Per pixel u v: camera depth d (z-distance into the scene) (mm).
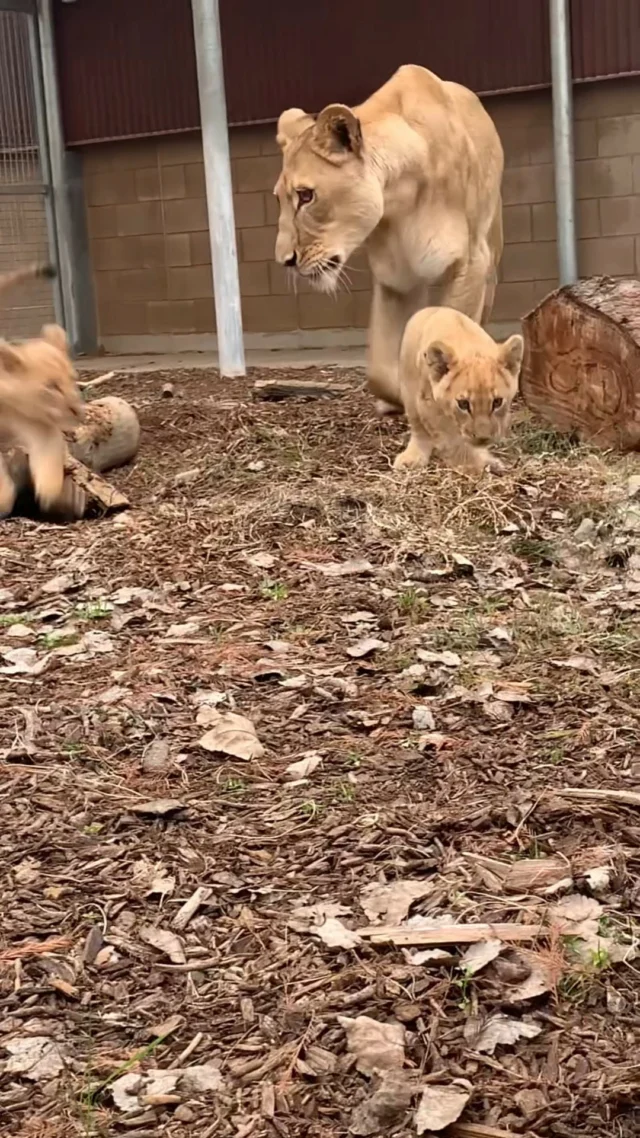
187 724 4336
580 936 3010
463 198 8641
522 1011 2789
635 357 7273
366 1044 2684
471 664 4734
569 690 4445
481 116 9164
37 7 16891
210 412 9906
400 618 5254
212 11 11797
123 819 3699
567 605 5309
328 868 3402
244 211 16359
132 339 17875
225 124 12188
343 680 4637
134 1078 2641
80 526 6938
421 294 8820
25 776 3988
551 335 7871
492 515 6449
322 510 6641
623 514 6273
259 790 3857
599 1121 2473
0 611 5664
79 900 3309
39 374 6324
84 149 17562
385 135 8156
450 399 6918
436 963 2947
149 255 17422
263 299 16516
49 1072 2672
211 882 3363
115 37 16578
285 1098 2574
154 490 7609
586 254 14477
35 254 17641
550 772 3850
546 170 14461
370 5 14789
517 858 3400
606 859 3342
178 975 2992
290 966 2994
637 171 14000
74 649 5102
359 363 13602
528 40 13992
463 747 4051
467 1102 2520
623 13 13422
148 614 5469
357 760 4004
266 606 5488
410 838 3514
